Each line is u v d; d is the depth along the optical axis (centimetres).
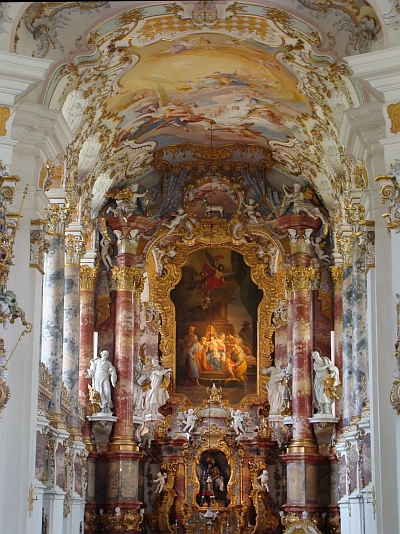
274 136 3000
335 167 2739
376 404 2000
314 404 3067
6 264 1619
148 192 3253
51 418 2394
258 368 3209
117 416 3036
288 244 3206
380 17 1764
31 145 2003
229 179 3250
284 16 2114
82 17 2070
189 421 3130
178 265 3262
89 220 2942
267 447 3125
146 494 3105
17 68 1662
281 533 3059
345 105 2253
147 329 3216
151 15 2148
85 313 3080
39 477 2088
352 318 2747
